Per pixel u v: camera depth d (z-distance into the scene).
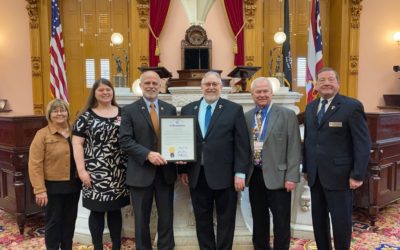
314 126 2.38
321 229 2.44
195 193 2.52
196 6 4.53
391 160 3.59
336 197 2.29
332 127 2.28
